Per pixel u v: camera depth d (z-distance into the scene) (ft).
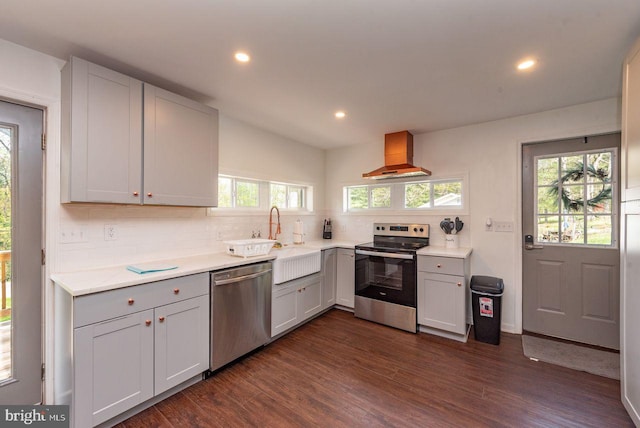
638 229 5.08
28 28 5.21
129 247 7.50
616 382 7.04
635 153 5.17
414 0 4.48
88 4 4.58
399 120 10.28
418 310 9.99
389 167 11.75
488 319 9.18
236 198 10.71
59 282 5.69
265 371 7.56
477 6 4.61
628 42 5.58
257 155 11.09
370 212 13.34
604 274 8.87
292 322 9.85
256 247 8.80
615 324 8.71
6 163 5.77
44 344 6.13
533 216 9.91
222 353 7.42
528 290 10.00
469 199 10.84
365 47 5.81
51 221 6.19
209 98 8.39
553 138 9.33
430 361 8.10
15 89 5.73
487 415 5.91
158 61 6.40
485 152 10.53
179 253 8.61
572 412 5.99
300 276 10.01
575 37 5.43
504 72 6.82
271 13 4.81
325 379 7.20
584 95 8.16
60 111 6.24
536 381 7.11
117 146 6.37
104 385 5.38
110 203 6.44
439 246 11.28
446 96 8.23
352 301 11.82
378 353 8.56
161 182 7.12
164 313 6.25
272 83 7.45
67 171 5.85
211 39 5.57
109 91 6.25
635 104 5.18
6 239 5.78
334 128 11.22
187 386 6.86
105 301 5.38
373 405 6.23
